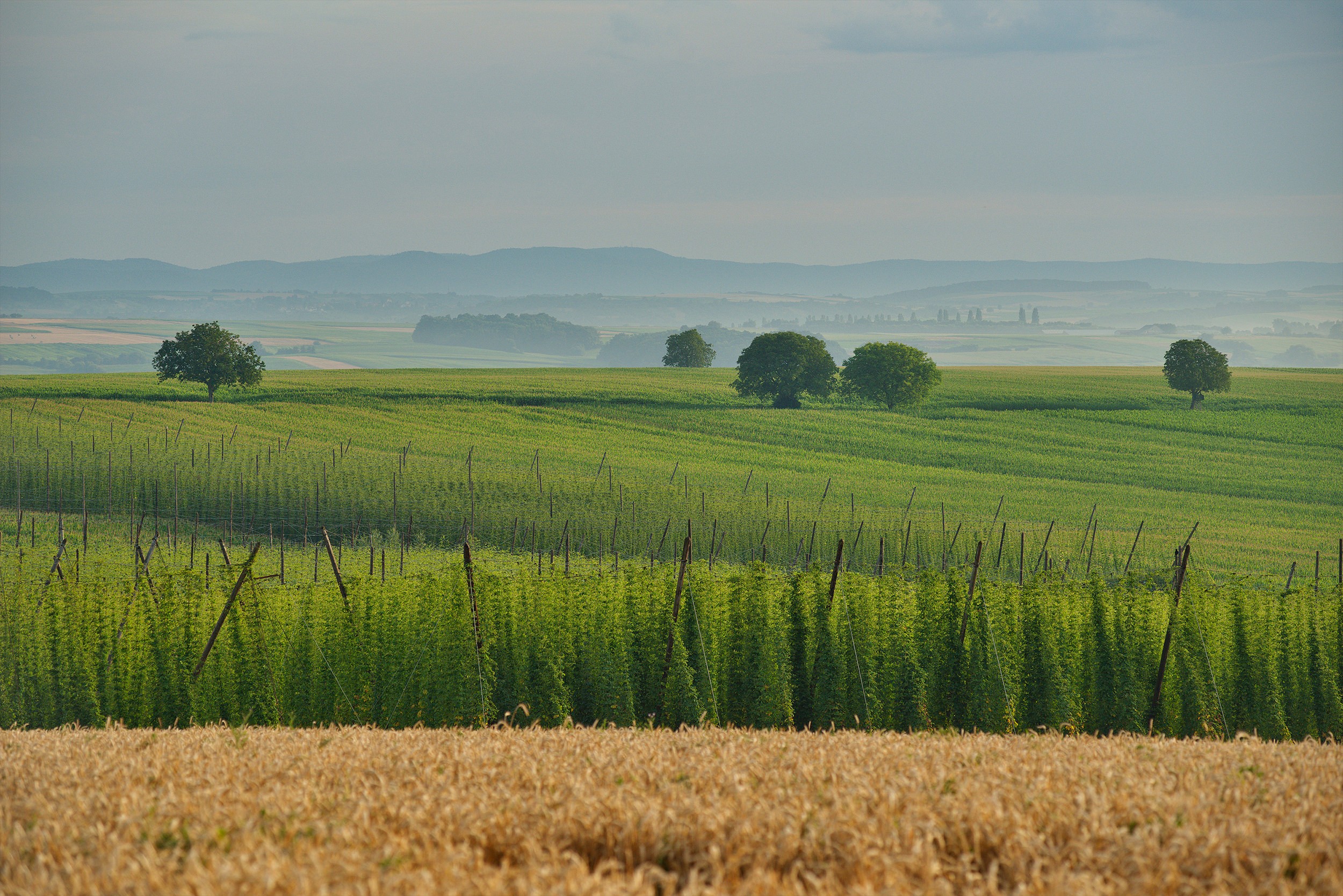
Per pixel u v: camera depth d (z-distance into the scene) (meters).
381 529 108.69
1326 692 44.97
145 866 13.98
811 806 16.98
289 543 103.31
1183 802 17.98
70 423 175.00
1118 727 44.31
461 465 147.62
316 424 190.38
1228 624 46.03
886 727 43.47
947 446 192.38
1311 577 103.38
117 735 29.42
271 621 45.16
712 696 43.56
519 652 44.03
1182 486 163.25
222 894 13.09
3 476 118.44
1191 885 14.13
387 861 14.21
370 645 44.81
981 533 108.25
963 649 44.31
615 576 48.00
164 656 44.22
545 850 15.74
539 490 125.00
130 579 50.41
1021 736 31.44
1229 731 44.88
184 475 121.31
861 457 181.12
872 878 14.34
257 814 17.22
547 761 22.30
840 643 44.62
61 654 44.19
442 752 23.59
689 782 19.52
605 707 42.97
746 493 138.38
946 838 16.41
